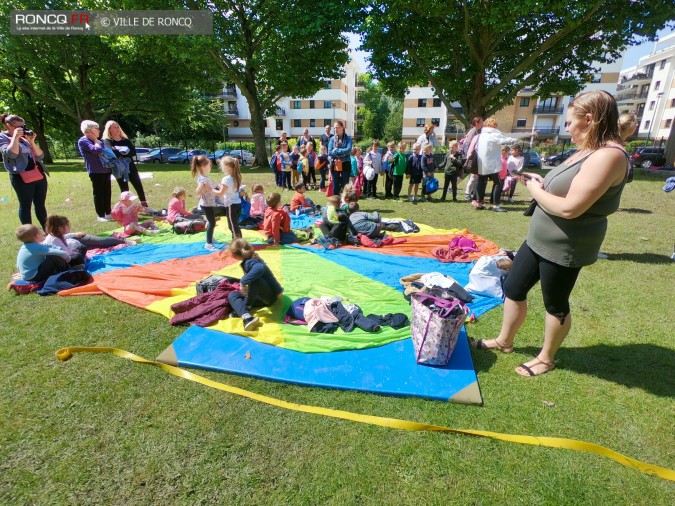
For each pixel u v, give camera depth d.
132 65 24.80
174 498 2.08
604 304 4.42
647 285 4.95
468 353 3.37
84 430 2.54
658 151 26.06
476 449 2.41
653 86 53.44
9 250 6.05
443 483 2.19
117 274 5.10
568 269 2.71
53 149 38.69
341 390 2.94
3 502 2.04
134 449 2.39
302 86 20.62
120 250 6.23
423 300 3.38
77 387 2.94
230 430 2.54
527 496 2.12
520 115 49.28
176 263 5.62
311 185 13.86
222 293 4.16
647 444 2.46
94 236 6.29
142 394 2.88
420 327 3.18
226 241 6.85
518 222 8.38
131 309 4.23
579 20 14.16
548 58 18.36
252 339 3.57
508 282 3.19
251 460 2.32
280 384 3.01
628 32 16.06
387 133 57.25
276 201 6.70
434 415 2.70
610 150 2.31
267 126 58.12
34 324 3.88
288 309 4.16
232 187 6.18
